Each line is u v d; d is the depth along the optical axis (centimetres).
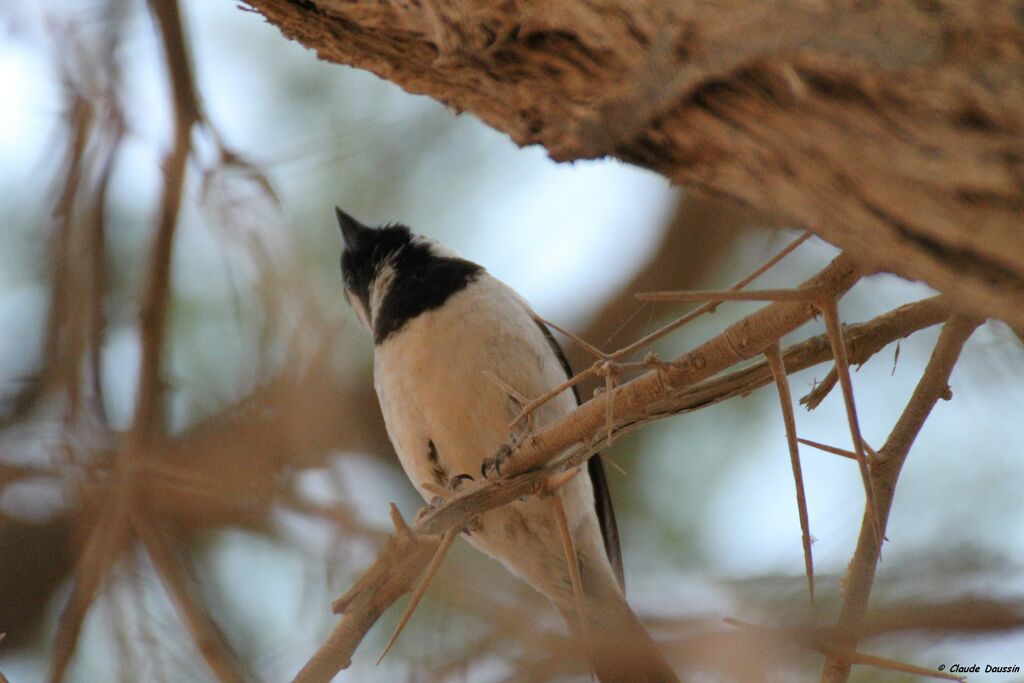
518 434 675
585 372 387
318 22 372
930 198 233
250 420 614
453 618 549
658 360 369
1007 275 230
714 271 1046
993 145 218
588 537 809
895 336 397
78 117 651
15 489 667
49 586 801
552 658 495
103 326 654
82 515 598
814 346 389
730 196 286
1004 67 213
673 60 263
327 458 611
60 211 653
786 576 610
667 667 472
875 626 371
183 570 604
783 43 238
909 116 228
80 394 637
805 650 422
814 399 403
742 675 419
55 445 618
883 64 224
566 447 432
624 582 848
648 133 284
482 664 530
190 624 566
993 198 222
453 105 360
